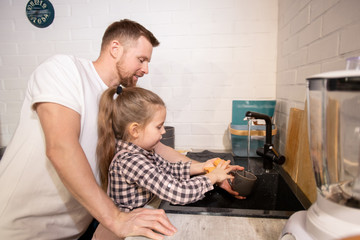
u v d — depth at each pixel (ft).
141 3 4.86
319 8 2.74
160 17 4.88
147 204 2.67
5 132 5.47
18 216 2.45
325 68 2.59
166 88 5.10
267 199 3.09
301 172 2.76
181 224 2.10
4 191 2.42
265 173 3.37
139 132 2.69
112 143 2.71
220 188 3.00
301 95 3.33
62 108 2.10
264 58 4.76
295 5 3.60
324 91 1.28
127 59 2.92
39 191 2.50
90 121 2.61
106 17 4.96
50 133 2.04
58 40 5.11
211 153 4.64
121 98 2.70
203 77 4.99
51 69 2.29
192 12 4.80
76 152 2.05
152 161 2.95
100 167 2.77
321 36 2.69
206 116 5.11
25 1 5.00
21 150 2.45
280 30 4.45
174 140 4.89
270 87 4.83
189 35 4.88
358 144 1.35
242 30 4.74
